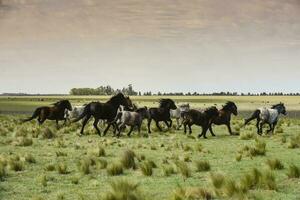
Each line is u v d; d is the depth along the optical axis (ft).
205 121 81.10
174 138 78.79
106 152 59.21
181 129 101.55
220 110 84.99
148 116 91.56
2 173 41.24
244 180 34.01
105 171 43.50
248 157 52.21
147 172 40.73
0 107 321.11
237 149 60.54
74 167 46.42
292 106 368.89
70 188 35.81
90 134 88.38
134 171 43.37
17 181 38.86
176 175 40.60
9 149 63.31
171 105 96.63
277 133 88.33
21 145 68.03
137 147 64.64
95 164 47.78
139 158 50.52
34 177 40.68
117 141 73.97
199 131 95.61
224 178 34.22
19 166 44.55
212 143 70.13
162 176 40.27
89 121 130.52
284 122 128.36
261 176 34.76
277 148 61.41
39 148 64.54
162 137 81.76
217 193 31.14
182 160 49.60
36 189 35.55
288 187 34.04
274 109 84.79
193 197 30.25
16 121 131.03
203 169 42.80
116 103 85.51
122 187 31.37
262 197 29.55
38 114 102.37
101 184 37.17
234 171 42.27
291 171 38.17
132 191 30.81
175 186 35.63
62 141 69.21
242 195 29.48
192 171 42.70
